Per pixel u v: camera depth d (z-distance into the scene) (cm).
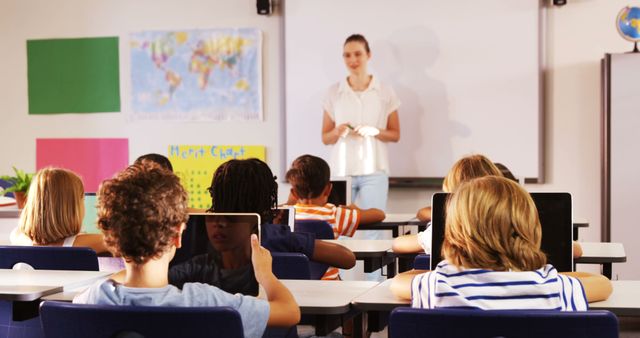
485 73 626
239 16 666
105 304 167
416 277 188
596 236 618
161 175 170
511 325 159
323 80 649
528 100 620
